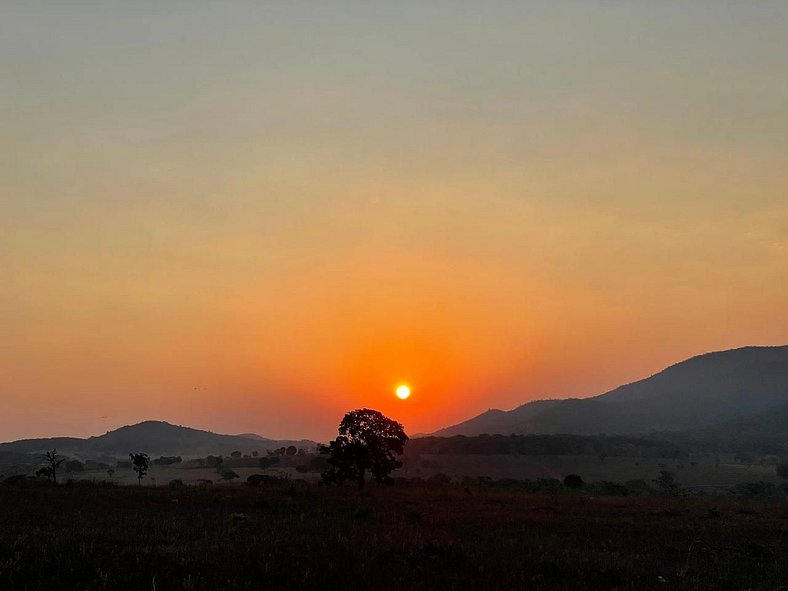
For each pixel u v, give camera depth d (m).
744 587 14.58
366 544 17.56
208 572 12.67
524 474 153.62
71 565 12.76
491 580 13.68
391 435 64.31
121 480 124.69
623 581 14.69
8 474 141.12
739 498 65.62
